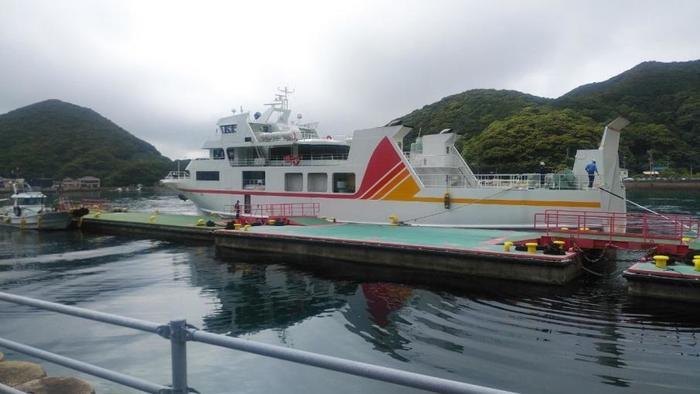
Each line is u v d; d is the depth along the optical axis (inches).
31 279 727.1
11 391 139.0
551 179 875.4
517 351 402.9
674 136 4072.3
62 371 351.6
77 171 5812.0
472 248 681.0
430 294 589.9
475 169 3152.1
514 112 3905.0
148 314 531.2
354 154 1045.8
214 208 1325.0
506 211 868.6
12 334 444.8
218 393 325.7
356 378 347.9
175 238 1180.5
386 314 514.9
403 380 78.0
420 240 767.7
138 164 6067.9
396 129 978.1
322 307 547.8
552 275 596.7
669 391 328.8
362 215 1030.4
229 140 1301.7
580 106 4279.0
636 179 3570.4
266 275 727.1
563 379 349.1
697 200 2437.3
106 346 411.5
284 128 1338.6
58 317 499.8
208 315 525.3
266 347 92.2
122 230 1328.7
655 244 649.0
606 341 423.2
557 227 763.4
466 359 387.2
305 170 1122.0
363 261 757.9
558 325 467.5
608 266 732.7
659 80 5002.5
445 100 5022.1
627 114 4306.1
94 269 805.9
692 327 456.4
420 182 955.3
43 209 1529.3
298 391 327.9
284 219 1056.2
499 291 594.2
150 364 371.9
